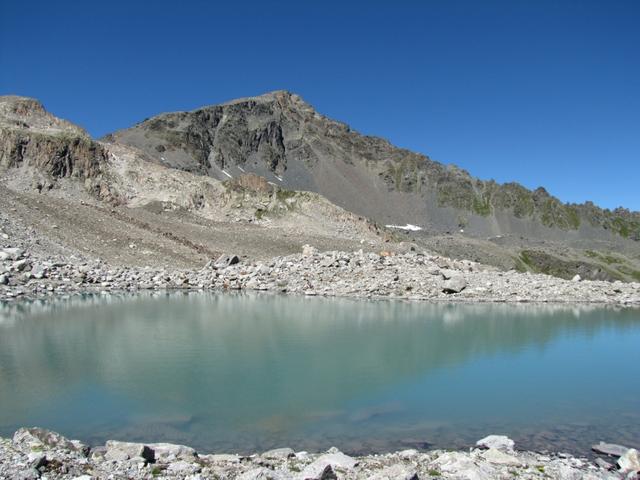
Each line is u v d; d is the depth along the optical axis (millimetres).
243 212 123688
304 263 52906
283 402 16609
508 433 14297
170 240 79438
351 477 9945
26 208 70625
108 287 45938
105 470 9477
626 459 11539
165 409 15664
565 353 25125
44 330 26969
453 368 21641
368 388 18422
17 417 14719
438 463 11109
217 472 9891
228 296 43531
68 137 110562
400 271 50500
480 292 46062
